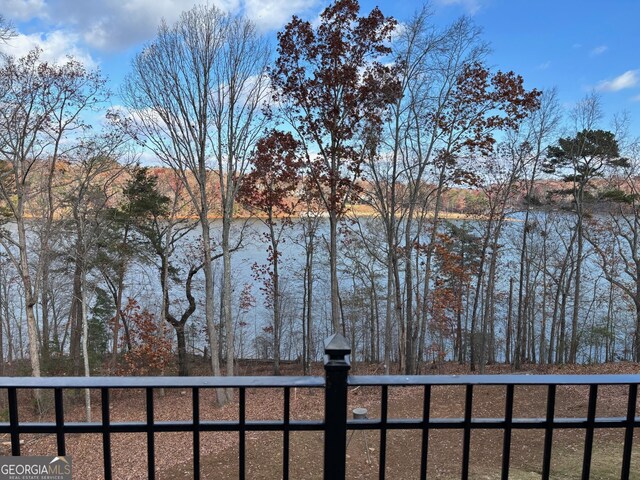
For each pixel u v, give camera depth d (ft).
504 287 105.19
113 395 64.03
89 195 61.82
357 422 5.80
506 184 77.56
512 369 79.41
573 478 25.44
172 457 32.17
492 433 33.88
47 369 65.21
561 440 31.68
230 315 60.39
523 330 93.50
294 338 106.52
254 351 101.76
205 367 86.79
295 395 53.88
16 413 5.66
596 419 6.15
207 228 60.08
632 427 6.16
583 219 83.15
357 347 103.65
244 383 5.66
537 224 88.17
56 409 5.67
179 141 57.21
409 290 68.74
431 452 30.35
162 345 67.21
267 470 28.63
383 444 5.86
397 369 78.95
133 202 68.49
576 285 80.59
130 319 69.92
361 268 89.30
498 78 58.39
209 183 70.85
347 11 51.11
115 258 68.54
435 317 83.41
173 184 75.87
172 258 80.43
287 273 99.14
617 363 71.31
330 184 57.26
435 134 63.05
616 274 83.35
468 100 60.29
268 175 65.98
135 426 5.65
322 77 53.36
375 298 88.53
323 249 84.79
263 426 5.71
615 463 26.96
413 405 43.45
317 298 100.22
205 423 5.70
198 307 92.17
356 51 53.93
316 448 31.89
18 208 55.01
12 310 79.20
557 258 88.43
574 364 73.87
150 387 5.61
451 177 64.54
